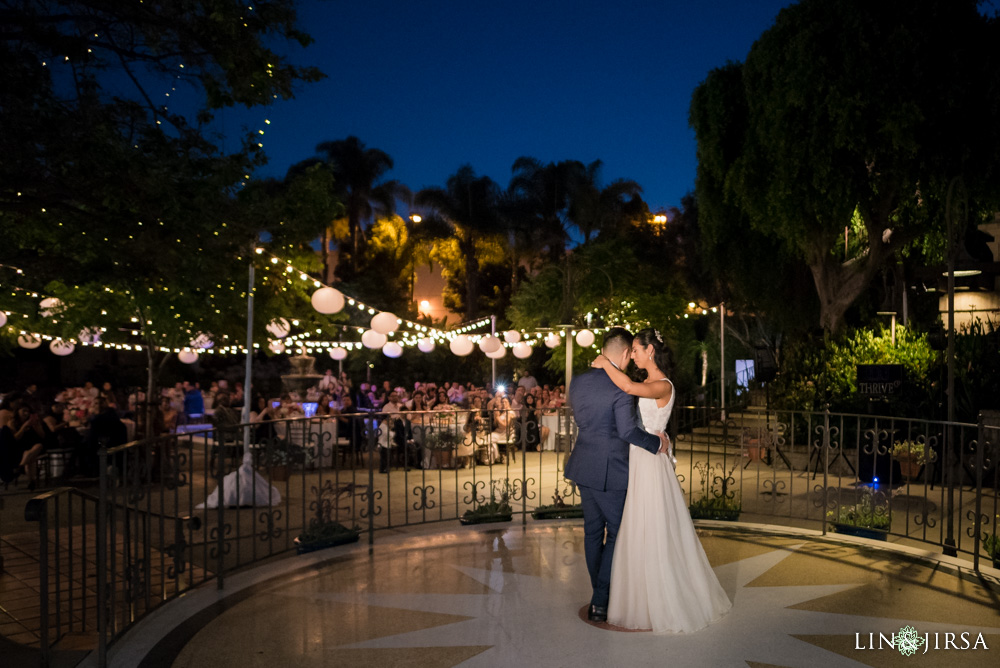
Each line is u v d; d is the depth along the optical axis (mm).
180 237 6078
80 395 17484
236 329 13586
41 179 5645
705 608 4906
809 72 14703
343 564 6480
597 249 21719
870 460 9734
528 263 40531
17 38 5629
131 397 17625
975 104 14625
